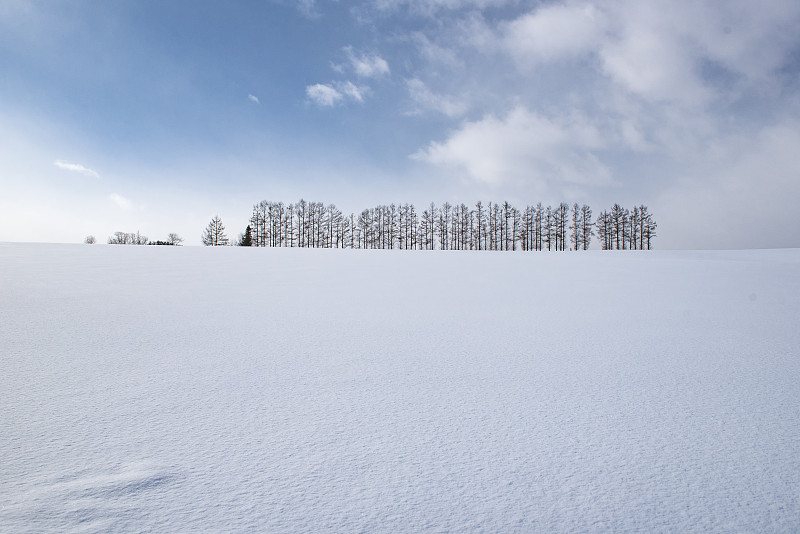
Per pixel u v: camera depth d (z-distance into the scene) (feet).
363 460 5.84
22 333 14.21
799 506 4.83
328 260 55.77
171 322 16.53
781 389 8.98
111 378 9.46
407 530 4.39
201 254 60.44
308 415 7.44
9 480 5.21
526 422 7.22
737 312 19.92
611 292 27.55
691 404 8.11
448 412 7.64
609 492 5.13
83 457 5.83
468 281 34.01
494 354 12.00
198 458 5.84
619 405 8.05
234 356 11.57
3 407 7.64
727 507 4.83
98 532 4.28
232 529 4.37
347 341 13.61
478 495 5.03
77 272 35.17
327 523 4.49
